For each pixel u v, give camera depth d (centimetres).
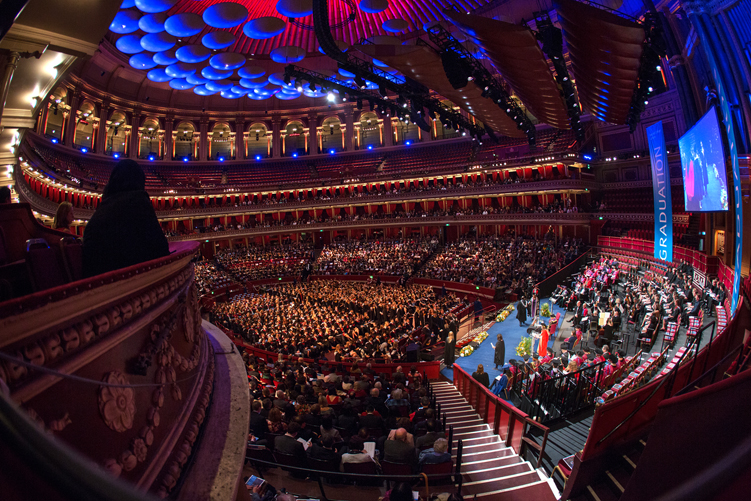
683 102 3034
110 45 4700
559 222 3916
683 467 181
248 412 476
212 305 3647
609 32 1655
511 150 4881
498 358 1736
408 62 2270
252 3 4575
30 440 80
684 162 2366
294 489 694
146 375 327
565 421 1065
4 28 329
